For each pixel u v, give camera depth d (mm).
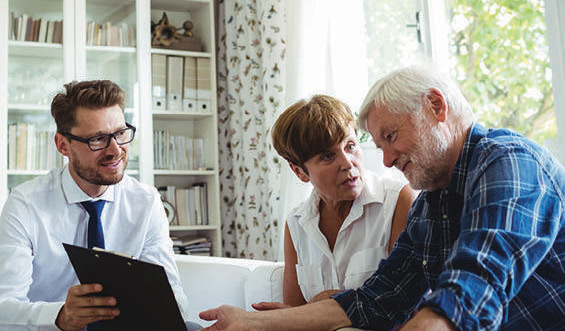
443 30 3031
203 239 4039
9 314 1603
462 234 1096
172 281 1923
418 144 1274
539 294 1180
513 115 2666
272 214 3562
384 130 1295
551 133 2479
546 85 2492
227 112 4238
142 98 3863
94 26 3828
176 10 4309
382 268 1509
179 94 4027
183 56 4059
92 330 1638
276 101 3592
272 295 1976
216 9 4340
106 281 1383
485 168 1169
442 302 989
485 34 2793
